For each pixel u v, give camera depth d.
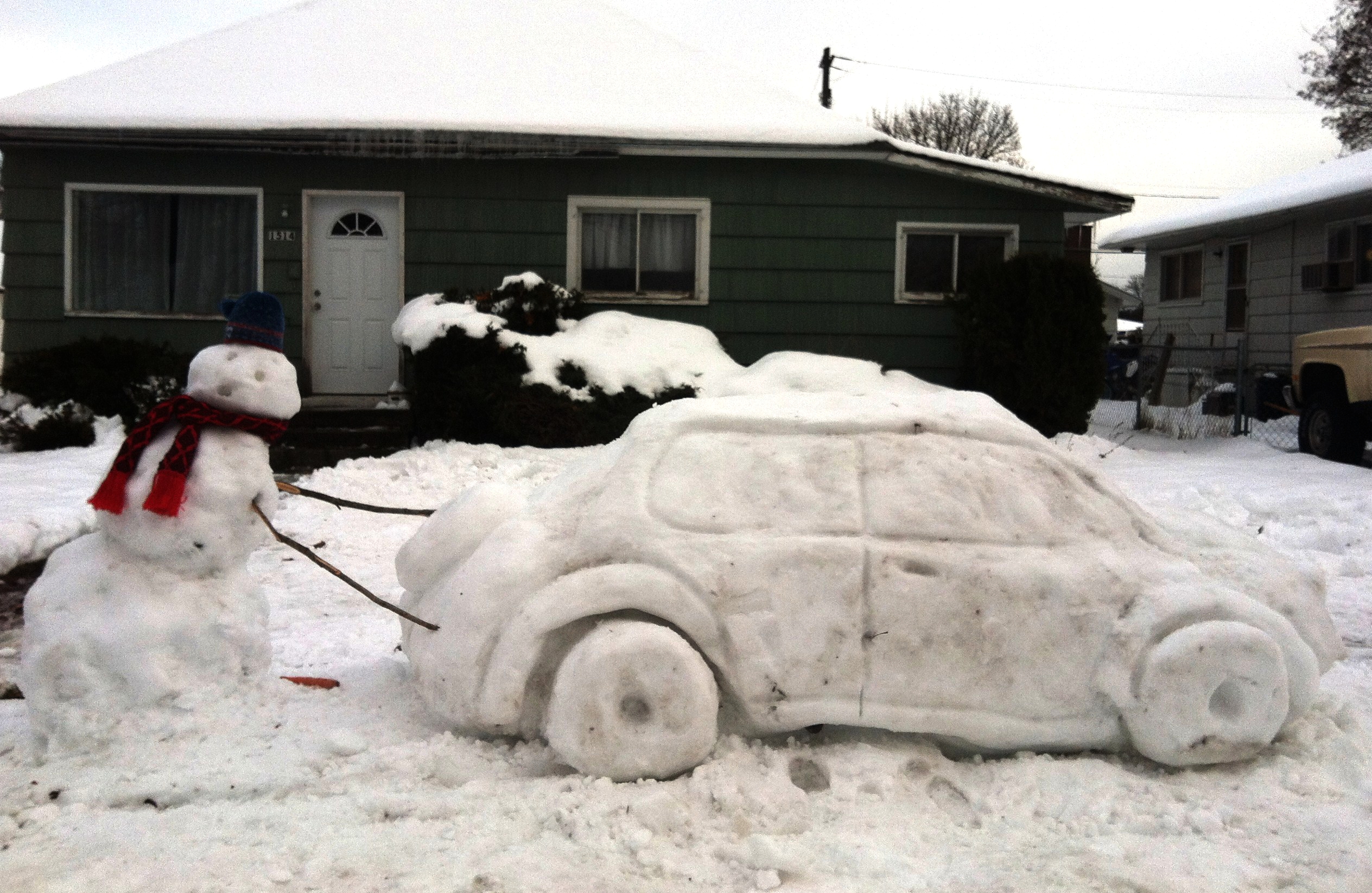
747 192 15.13
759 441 4.64
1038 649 4.31
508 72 16.12
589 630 4.33
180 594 4.55
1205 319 25.19
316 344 14.87
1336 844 3.68
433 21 17.64
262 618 4.77
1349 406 13.81
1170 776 4.25
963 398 5.12
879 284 15.29
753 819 3.87
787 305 15.27
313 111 14.44
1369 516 9.77
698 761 4.14
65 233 14.36
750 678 4.22
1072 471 4.77
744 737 4.36
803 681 4.23
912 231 15.30
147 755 4.27
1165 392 25.58
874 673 4.25
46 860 3.51
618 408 13.08
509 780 4.12
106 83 15.04
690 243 15.27
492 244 14.89
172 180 14.51
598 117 14.86
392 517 9.88
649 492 4.46
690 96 15.82
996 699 4.28
